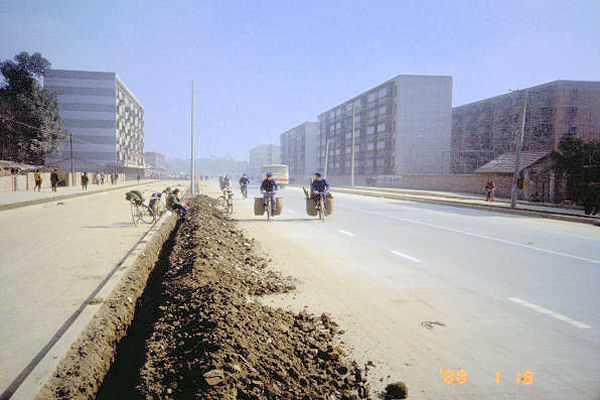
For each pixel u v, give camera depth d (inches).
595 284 241.1
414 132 2581.2
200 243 313.6
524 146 1878.7
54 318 167.9
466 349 148.7
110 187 1817.2
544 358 141.4
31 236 395.9
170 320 159.9
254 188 1974.7
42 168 1764.3
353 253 335.6
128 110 3961.6
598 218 638.5
